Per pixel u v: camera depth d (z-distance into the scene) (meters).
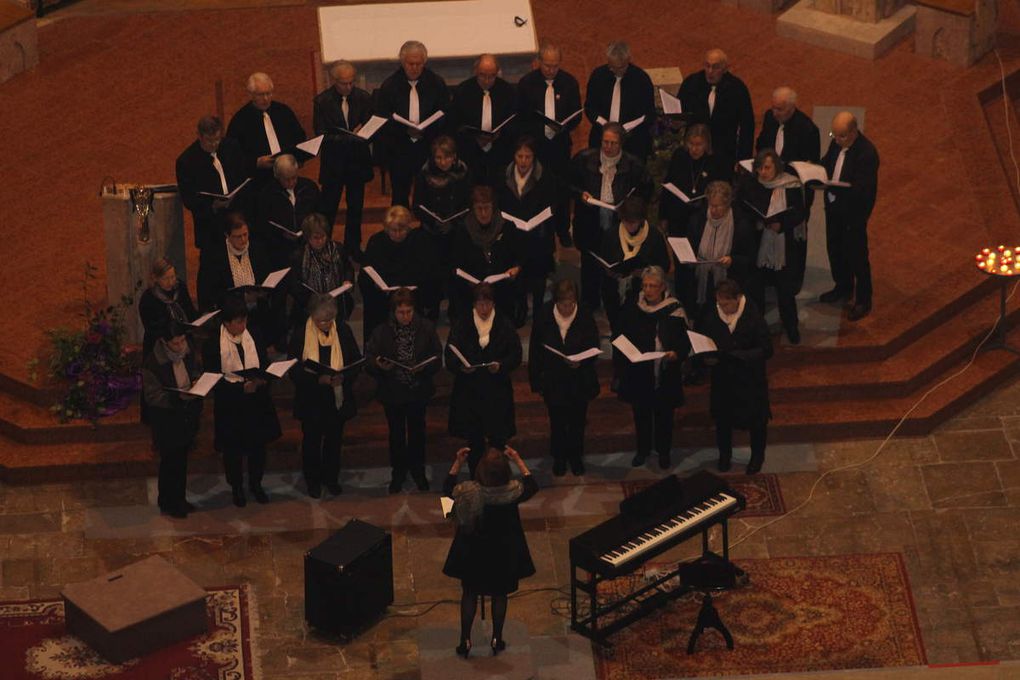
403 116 43.03
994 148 48.75
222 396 38.78
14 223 46.03
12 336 42.97
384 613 38.03
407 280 40.03
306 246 39.81
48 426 41.22
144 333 39.50
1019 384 43.78
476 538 35.19
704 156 41.19
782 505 40.59
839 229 43.03
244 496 40.38
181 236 41.78
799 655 37.12
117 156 47.97
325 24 47.03
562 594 38.53
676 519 36.97
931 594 38.53
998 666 33.53
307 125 48.41
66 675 36.44
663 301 39.31
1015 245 45.88
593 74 43.47
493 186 42.03
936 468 41.53
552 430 40.53
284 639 37.47
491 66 42.53
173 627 37.09
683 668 36.84
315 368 38.44
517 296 42.31
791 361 43.03
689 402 42.19
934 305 44.16
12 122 49.22
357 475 41.28
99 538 39.69
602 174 41.53
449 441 41.50
